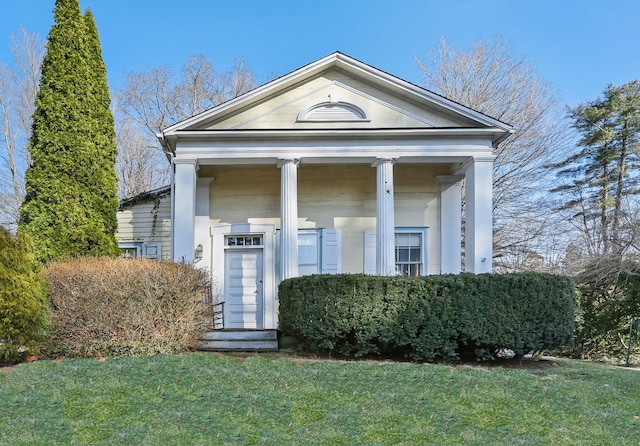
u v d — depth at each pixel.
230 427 3.88
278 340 8.16
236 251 10.61
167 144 9.32
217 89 28.78
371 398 4.81
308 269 10.38
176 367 5.75
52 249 8.75
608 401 5.11
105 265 6.95
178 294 7.05
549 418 4.41
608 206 20.47
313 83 9.67
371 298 6.96
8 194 23.47
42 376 5.27
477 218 8.80
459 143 8.99
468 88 20.59
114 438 3.57
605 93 22.11
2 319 5.89
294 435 3.77
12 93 23.75
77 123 9.59
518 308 6.93
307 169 10.66
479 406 4.68
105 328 6.59
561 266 16.95
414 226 10.52
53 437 3.59
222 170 10.68
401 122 9.48
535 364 7.39
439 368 6.21
